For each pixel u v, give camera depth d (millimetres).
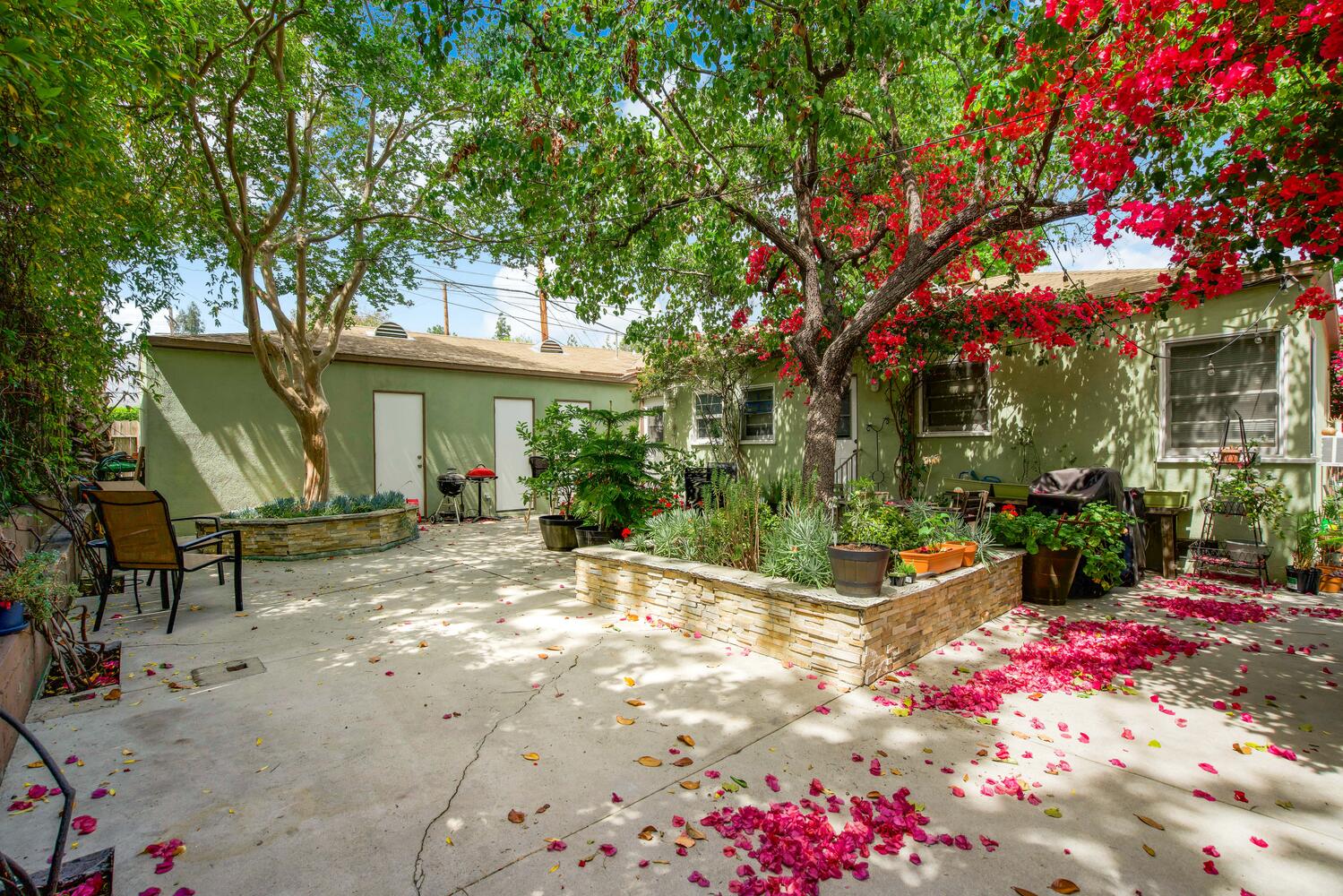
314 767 2615
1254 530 5984
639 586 4855
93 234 4422
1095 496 5445
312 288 9648
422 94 7922
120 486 5973
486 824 2217
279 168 8078
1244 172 3367
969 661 3906
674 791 2428
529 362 13461
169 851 2045
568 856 2045
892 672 3697
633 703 3244
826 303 6352
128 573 6629
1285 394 5887
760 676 3619
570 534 8141
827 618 3594
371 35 6637
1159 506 6445
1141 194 4125
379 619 4859
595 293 6781
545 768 2604
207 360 9312
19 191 3273
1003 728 2984
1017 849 2086
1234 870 1987
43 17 2445
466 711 3162
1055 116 4203
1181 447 6559
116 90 3859
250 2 5930
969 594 4523
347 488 10648
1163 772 2590
